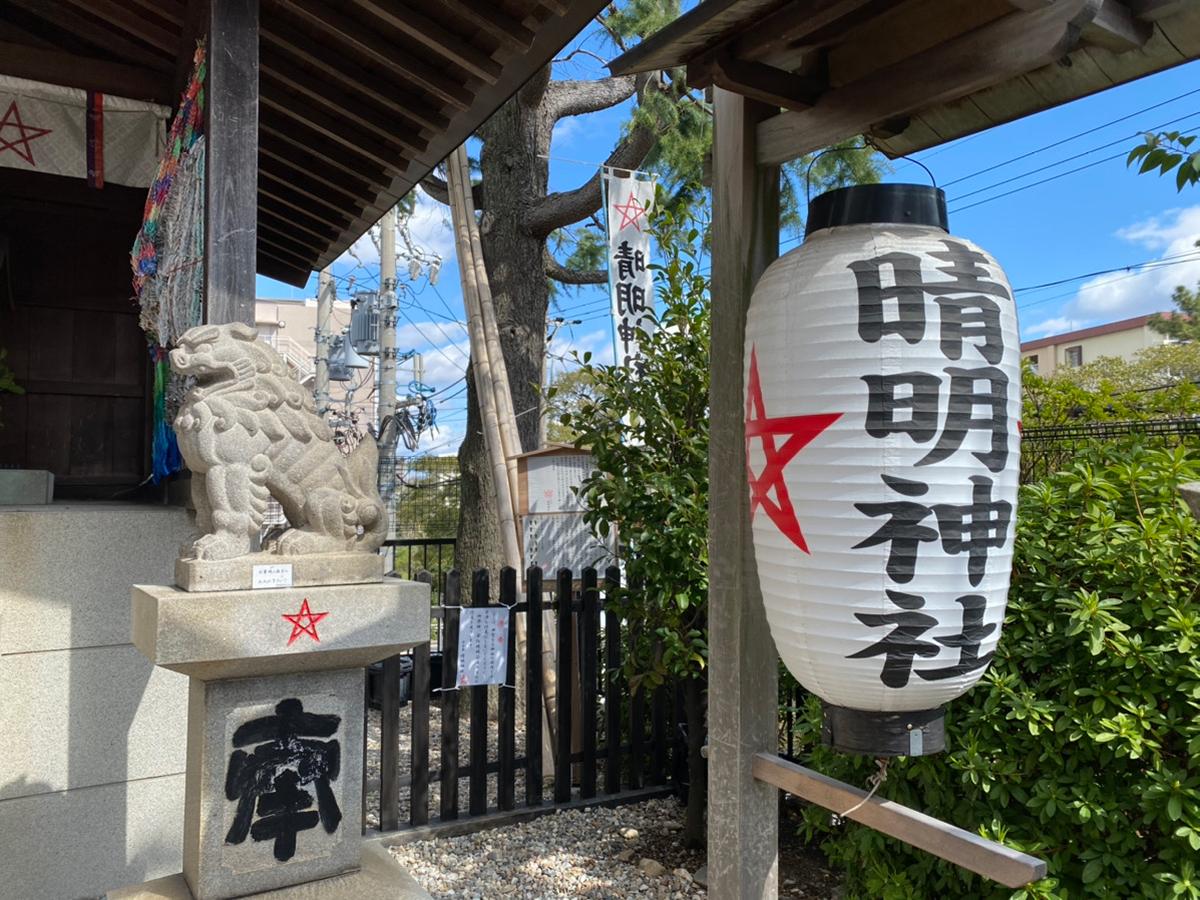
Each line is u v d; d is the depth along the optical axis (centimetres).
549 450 537
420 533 1464
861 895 330
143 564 366
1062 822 274
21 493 391
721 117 260
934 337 180
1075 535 292
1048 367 3102
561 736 471
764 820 249
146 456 482
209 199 269
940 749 199
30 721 344
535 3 305
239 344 261
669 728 506
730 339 253
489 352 584
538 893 378
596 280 872
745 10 203
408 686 699
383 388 1147
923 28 226
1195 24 193
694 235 434
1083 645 273
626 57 239
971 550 180
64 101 412
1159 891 248
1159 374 1828
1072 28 174
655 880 390
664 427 427
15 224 463
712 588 257
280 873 267
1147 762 266
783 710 411
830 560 184
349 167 458
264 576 255
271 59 387
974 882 284
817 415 185
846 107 223
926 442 178
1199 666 250
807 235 211
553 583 524
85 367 477
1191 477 284
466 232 602
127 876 360
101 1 377
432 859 409
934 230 195
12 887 339
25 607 344
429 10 323
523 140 747
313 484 271
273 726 267
